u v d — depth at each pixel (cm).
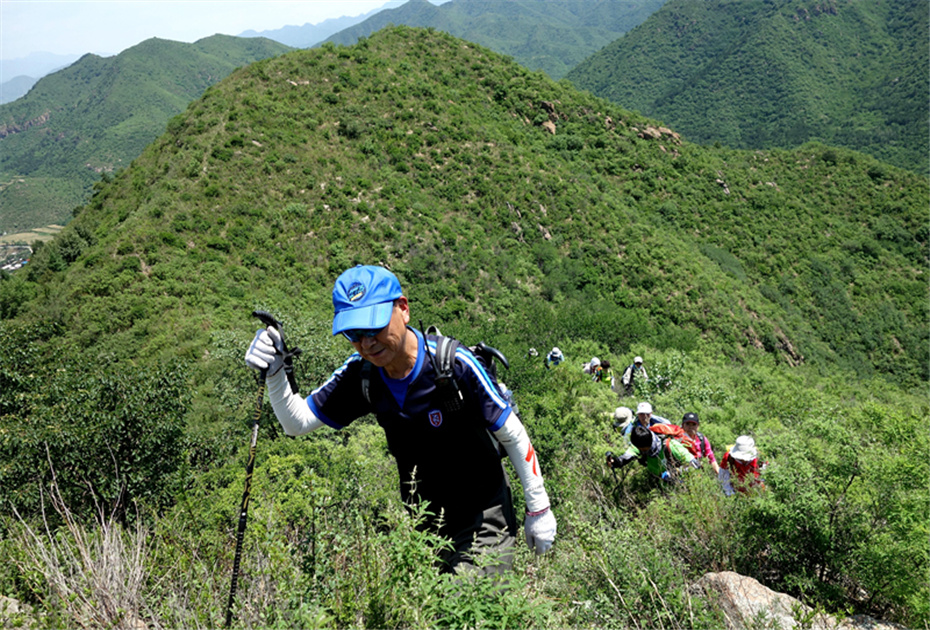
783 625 251
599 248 5241
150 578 223
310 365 1126
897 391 2056
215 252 3866
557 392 748
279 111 5503
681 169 7794
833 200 8519
